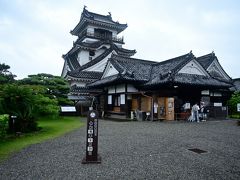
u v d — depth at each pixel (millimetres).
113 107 24641
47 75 22547
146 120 19781
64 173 5574
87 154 6469
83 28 40000
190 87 20734
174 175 5402
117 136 10961
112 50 34281
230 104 26312
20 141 9758
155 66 26406
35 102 13094
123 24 39625
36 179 5180
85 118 24188
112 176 5348
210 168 5922
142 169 5852
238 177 5266
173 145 8797
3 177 5316
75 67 36531
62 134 11789
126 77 20984
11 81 21250
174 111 20203
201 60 33188
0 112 11398
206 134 11500
